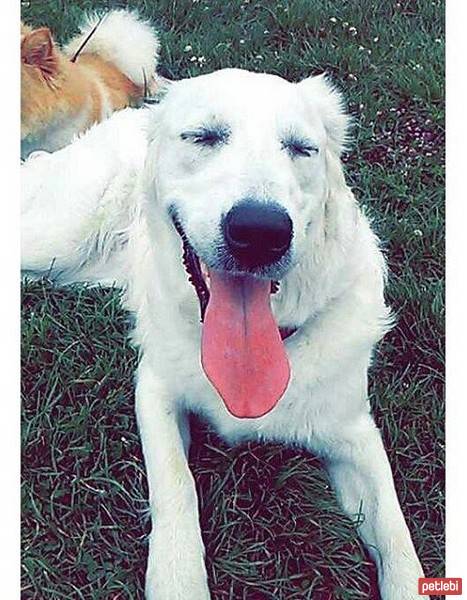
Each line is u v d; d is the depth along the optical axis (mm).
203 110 460
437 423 543
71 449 510
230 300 461
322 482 509
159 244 498
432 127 737
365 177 688
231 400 462
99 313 584
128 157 633
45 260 640
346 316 506
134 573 470
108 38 803
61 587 469
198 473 511
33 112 747
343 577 477
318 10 845
